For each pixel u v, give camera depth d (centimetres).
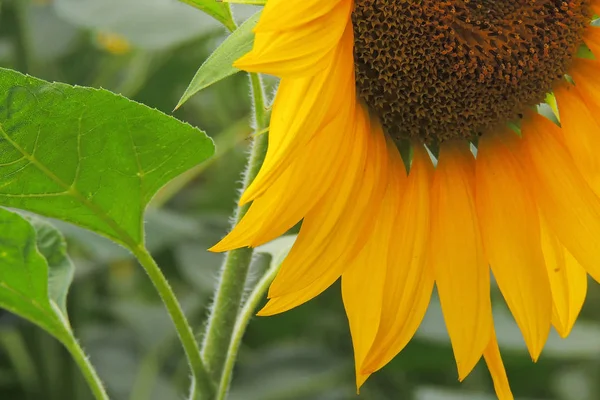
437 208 76
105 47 105
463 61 75
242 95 117
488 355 75
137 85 104
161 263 108
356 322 73
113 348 102
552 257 77
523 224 76
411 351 99
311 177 71
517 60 76
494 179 77
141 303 107
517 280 76
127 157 72
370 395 103
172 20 94
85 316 102
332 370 101
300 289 71
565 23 77
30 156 71
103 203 73
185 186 127
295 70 68
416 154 76
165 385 102
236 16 86
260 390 100
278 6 68
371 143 74
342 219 72
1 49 105
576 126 77
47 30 106
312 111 69
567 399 107
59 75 106
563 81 77
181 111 116
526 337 75
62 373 98
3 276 77
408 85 75
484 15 76
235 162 115
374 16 74
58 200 73
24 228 76
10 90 68
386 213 75
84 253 102
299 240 71
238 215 74
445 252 75
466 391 105
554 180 76
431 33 75
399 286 74
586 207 76
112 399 100
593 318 112
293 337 107
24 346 97
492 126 77
